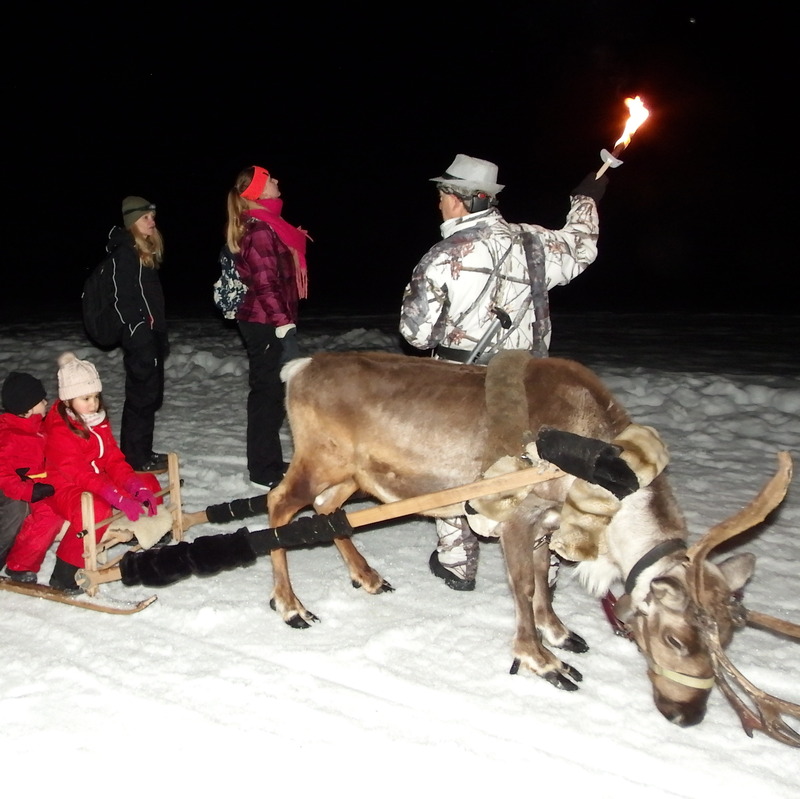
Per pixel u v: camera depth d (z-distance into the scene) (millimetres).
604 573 3717
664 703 3377
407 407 4027
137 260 5980
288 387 4301
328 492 4477
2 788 3146
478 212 4219
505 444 3760
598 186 4523
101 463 4516
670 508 3555
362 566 4566
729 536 3191
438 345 4398
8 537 4465
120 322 6031
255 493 5957
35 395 4402
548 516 3881
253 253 5516
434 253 4156
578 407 3746
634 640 3588
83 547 4312
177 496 4676
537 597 4074
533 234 4281
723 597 3260
